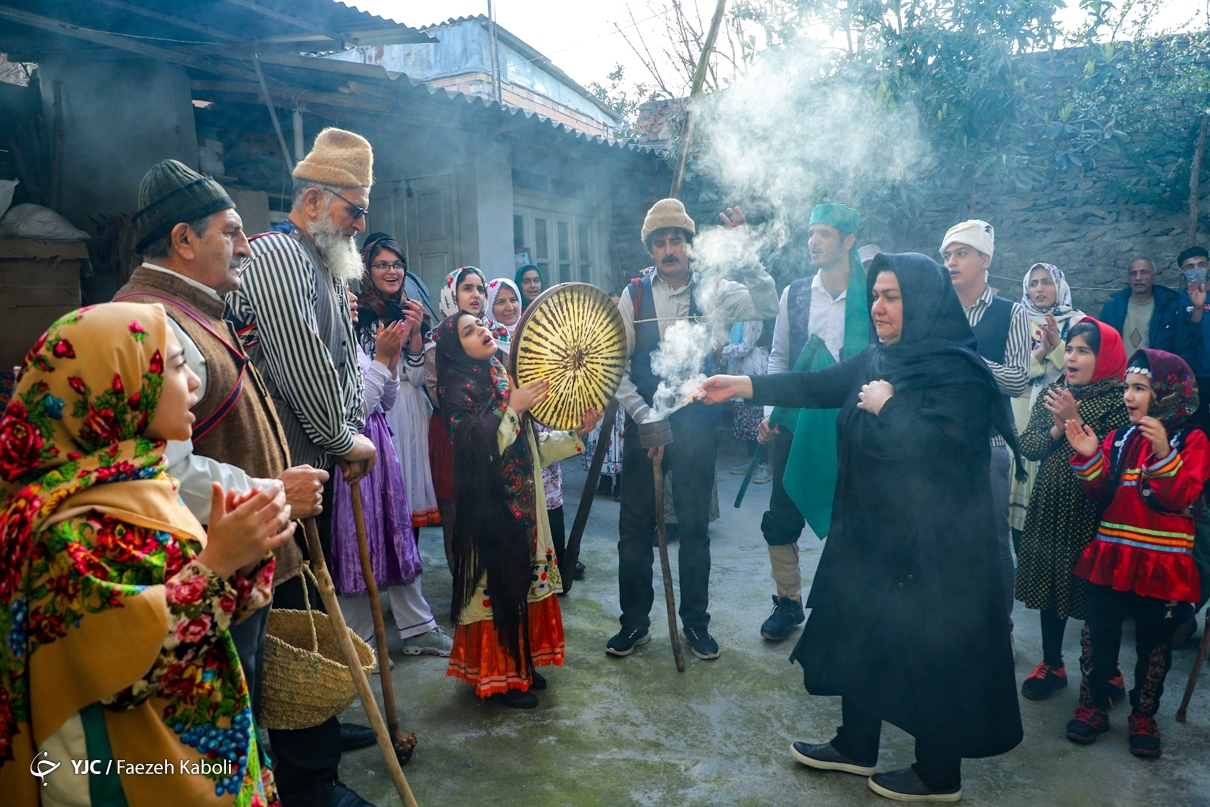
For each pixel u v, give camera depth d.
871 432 2.40
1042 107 7.08
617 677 3.23
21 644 1.23
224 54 5.25
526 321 2.88
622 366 3.25
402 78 5.52
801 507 3.35
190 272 1.77
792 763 2.63
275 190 6.48
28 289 4.80
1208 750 2.69
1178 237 7.09
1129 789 2.48
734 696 3.08
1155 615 2.61
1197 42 6.88
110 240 5.07
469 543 2.83
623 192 9.16
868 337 3.40
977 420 2.31
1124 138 6.77
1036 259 7.53
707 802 2.41
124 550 1.25
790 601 3.60
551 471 4.11
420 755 2.66
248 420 1.79
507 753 2.67
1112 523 2.69
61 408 1.25
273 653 1.85
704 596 3.43
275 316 2.13
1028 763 2.63
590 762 2.62
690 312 3.45
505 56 15.77
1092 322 2.97
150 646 1.22
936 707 2.27
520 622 2.86
